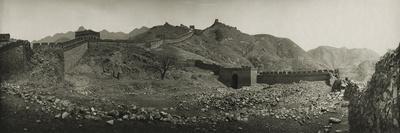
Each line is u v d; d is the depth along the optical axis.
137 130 19.36
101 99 27.95
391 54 17.61
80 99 25.67
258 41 98.88
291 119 23.83
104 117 21.12
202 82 49.72
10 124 17.67
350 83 27.58
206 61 65.44
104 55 53.62
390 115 15.41
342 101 26.44
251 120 23.81
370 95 18.72
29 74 32.94
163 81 45.94
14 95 21.88
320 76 44.84
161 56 57.84
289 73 49.00
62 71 38.12
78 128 18.33
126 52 56.72
